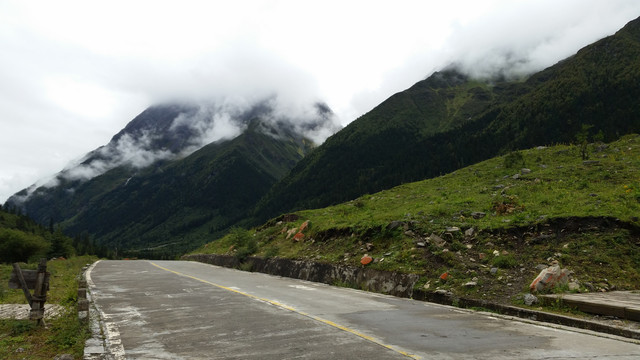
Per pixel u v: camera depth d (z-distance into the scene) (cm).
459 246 1359
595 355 583
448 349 619
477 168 3181
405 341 672
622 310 770
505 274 1138
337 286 1515
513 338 695
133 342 684
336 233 2017
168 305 1070
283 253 2167
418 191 2864
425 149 18000
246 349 629
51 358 627
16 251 4619
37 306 818
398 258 1416
